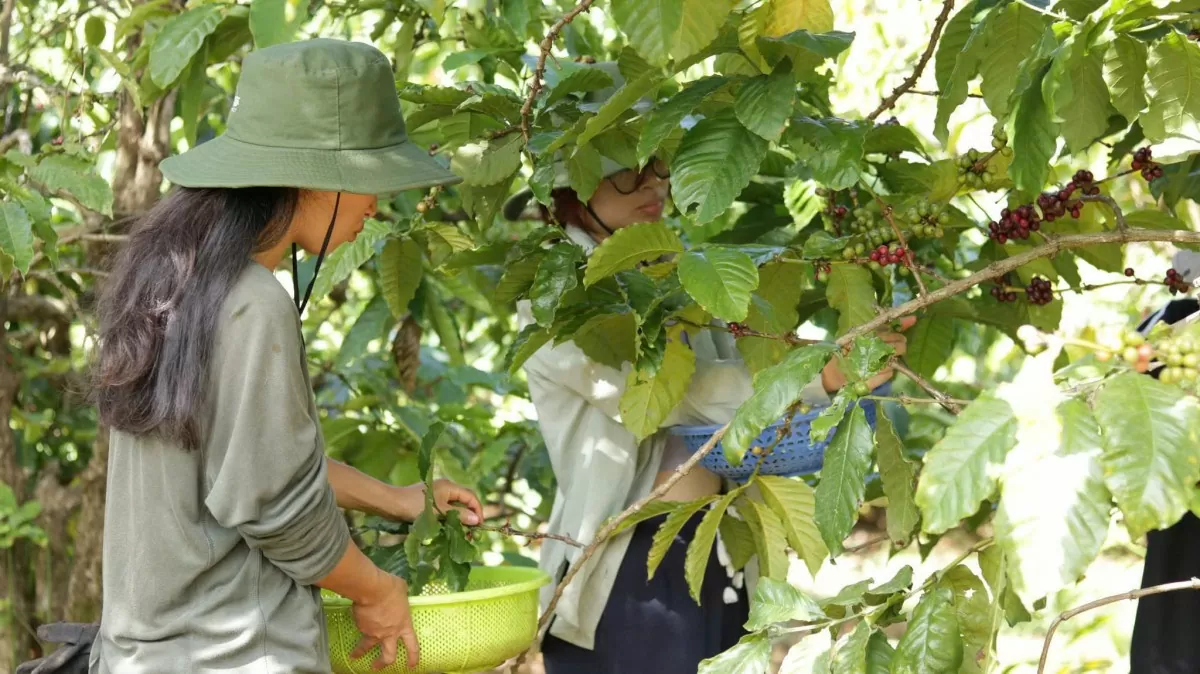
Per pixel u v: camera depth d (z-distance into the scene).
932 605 1.57
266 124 1.69
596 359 2.22
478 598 1.94
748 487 2.36
